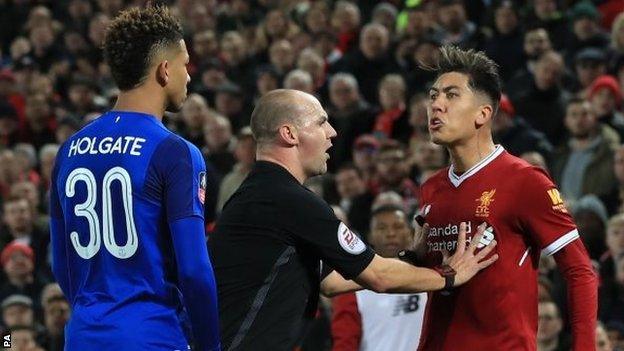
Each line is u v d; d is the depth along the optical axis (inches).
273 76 1825.8
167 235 606.2
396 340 928.3
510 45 1756.9
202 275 592.1
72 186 614.2
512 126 1464.1
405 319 928.9
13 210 1499.8
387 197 1119.6
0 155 1711.4
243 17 2206.0
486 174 668.1
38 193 1628.9
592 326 651.5
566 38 1786.4
